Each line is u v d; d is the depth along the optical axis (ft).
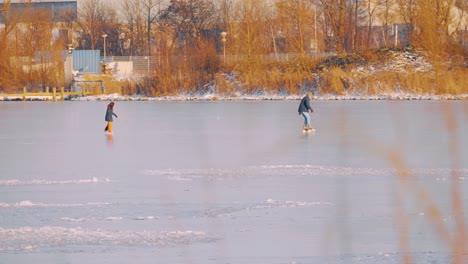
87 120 249.14
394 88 357.20
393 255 76.89
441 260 74.69
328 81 363.56
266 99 360.48
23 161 147.13
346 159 146.82
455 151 154.81
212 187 116.57
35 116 266.98
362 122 227.40
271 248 80.33
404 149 159.33
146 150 164.25
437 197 106.01
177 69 381.60
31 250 79.66
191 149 165.27
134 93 384.47
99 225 90.99
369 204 102.17
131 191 113.80
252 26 385.09
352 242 82.12
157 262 75.31
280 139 183.21
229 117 255.70
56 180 123.75
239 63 382.01
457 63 361.10
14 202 105.40
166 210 99.55
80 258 76.74
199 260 76.02
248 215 96.22
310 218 94.17
